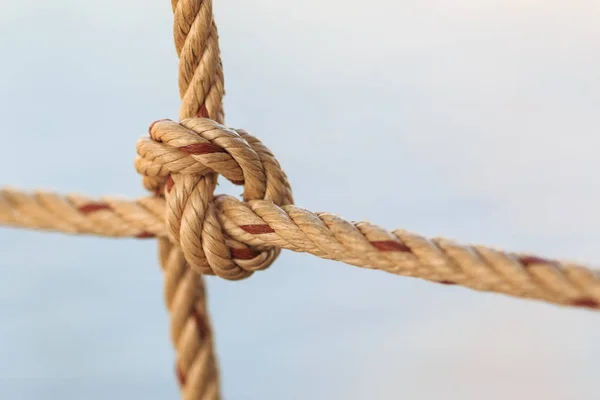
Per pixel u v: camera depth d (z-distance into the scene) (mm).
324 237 592
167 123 605
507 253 567
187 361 624
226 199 606
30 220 614
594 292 553
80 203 616
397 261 580
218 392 626
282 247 601
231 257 607
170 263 625
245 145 604
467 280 571
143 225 616
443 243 576
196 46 608
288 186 616
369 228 588
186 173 604
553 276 558
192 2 606
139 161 611
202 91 610
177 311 625
